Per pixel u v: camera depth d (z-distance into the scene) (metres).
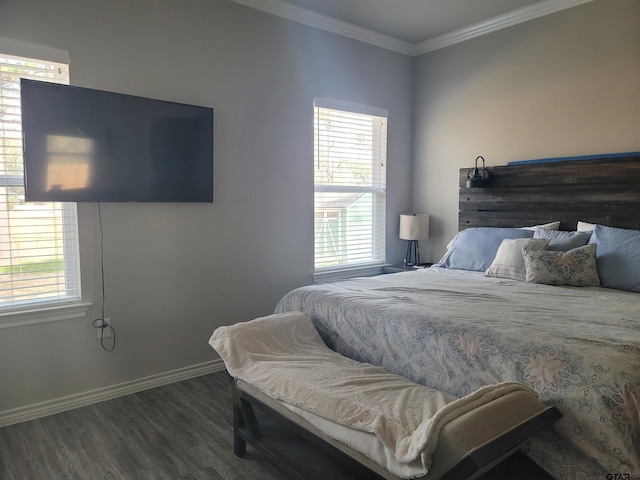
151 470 2.09
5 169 2.49
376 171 4.38
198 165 3.07
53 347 2.67
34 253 2.61
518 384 1.56
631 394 1.41
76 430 2.46
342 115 4.06
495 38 3.89
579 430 1.45
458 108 4.20
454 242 3.74
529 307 2.22
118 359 2.90
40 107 2.44
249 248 3.46
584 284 2.79
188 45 3.06
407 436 1.39
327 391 1.72
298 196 3.73
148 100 2.81
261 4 3.38
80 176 2.61
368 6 3.56
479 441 1.28
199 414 2.64
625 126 3.20
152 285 3.01
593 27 3.32
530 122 3.70
